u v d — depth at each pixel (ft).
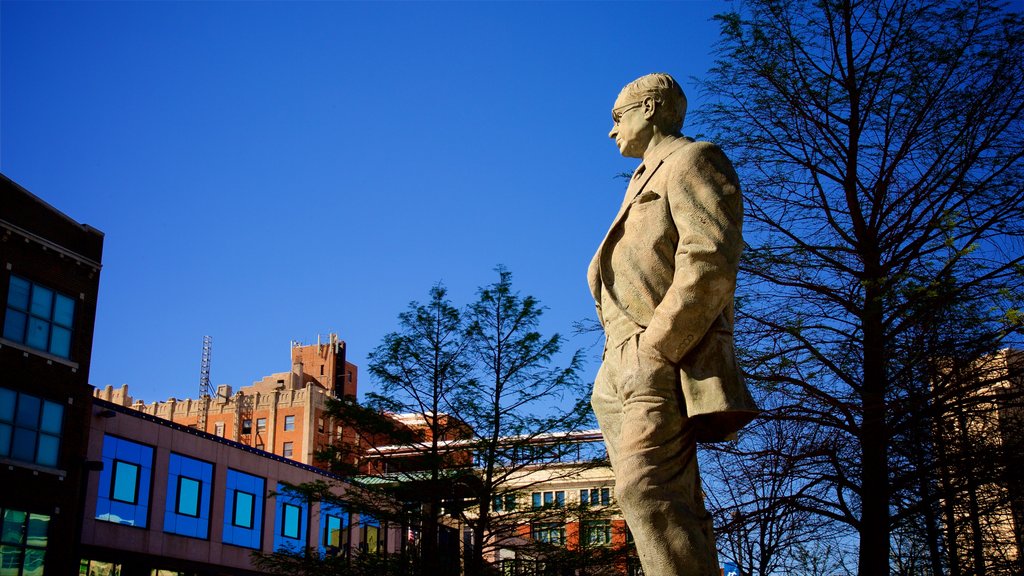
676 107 15.23
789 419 47.67
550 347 77.92
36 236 104.53
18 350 100.73
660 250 13.84
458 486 78.43
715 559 13.14
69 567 102.68
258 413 325.83
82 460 105.91
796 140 52.70
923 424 46.37
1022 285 44.98
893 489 45.29
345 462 81.35
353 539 149.48
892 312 47.88
